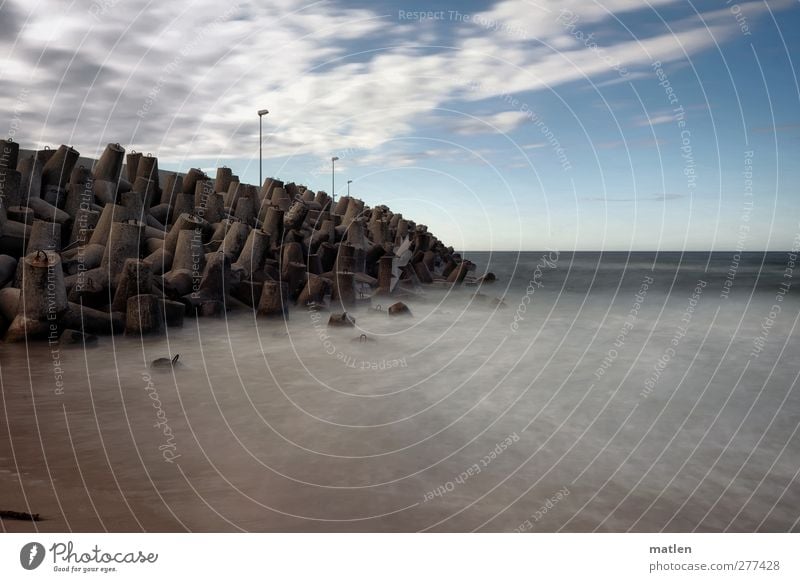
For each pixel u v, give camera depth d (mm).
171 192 22781
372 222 31109
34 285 12352
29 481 6027
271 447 7293
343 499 5793
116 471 6340
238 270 17844
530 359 13984
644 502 5930
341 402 9648
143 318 13398
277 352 13453
